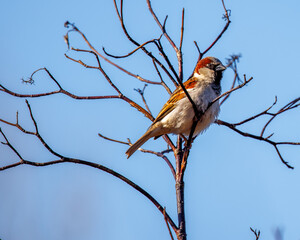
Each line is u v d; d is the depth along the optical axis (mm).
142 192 7820
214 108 10125
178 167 8617
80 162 7770
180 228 7672
